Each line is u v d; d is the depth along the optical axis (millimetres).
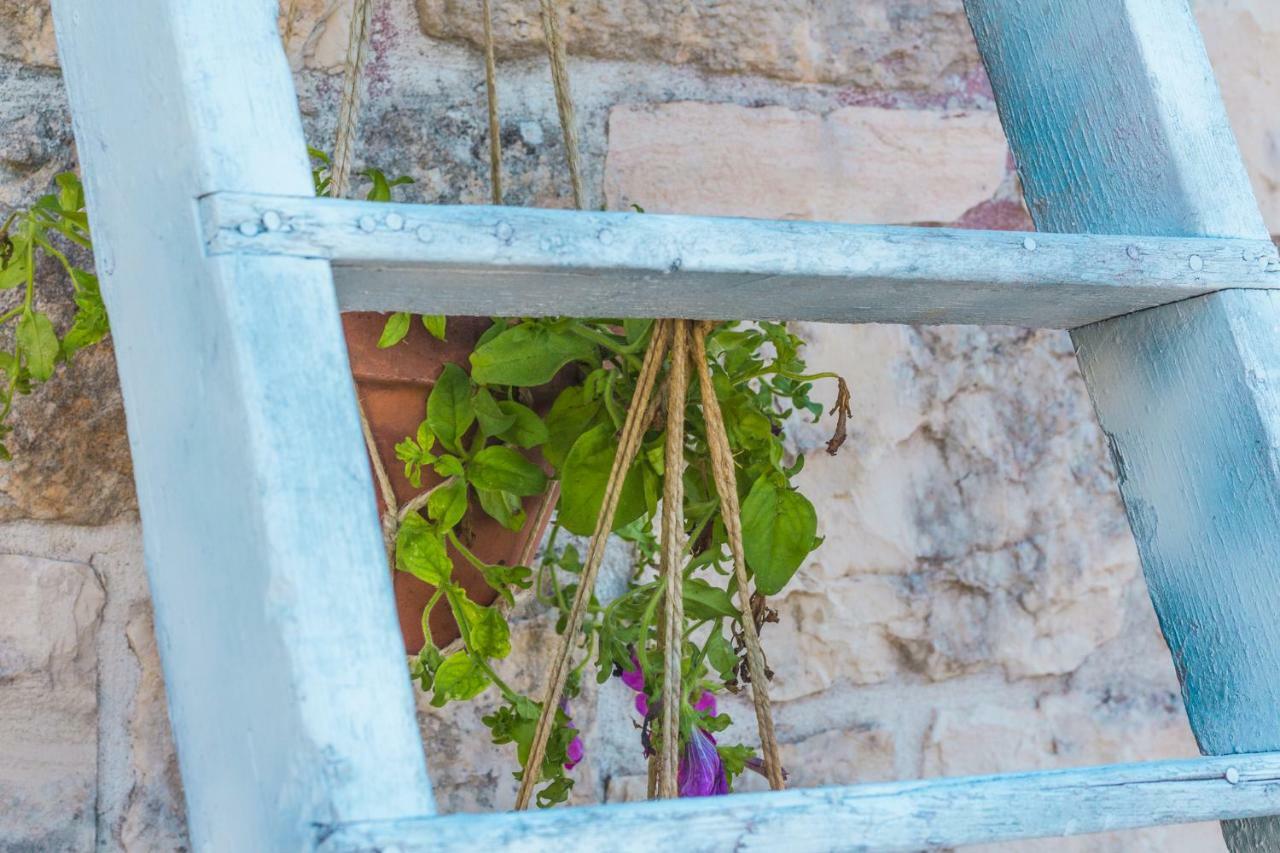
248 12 548
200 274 519
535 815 482
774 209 1184
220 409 510
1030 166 815
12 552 946
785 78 1198
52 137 984
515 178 1100
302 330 514
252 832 489
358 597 492
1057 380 1285
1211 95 765
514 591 1073
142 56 556
